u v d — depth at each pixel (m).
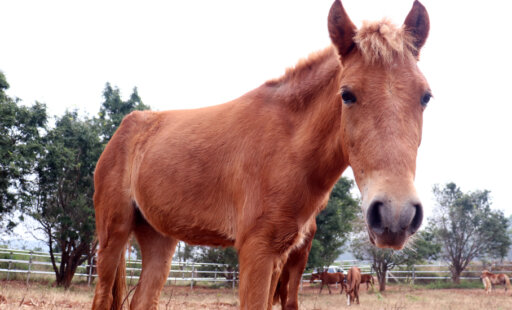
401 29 2.29
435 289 24.61
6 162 14.13
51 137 15.69
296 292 5.87
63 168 15.73
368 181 2.09
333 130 2.64
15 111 15.11
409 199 1.93
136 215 3.94
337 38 2.40
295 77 3.03
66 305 7.21
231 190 2.99
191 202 3.21
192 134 3.40
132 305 3.95
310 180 2.73
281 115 2.94
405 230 1.93
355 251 23.38
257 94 3.19
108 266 3.74
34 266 19.53
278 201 2.68
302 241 2.93
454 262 28.55
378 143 2.07
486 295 19.41
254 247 2.68
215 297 12.98
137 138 3.91
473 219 28.45
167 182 3.36
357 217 22.41
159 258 4.12
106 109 19.17
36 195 15.25
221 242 3.21
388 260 22.09
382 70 2.19
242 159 2.94
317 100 2.81
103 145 16.53
